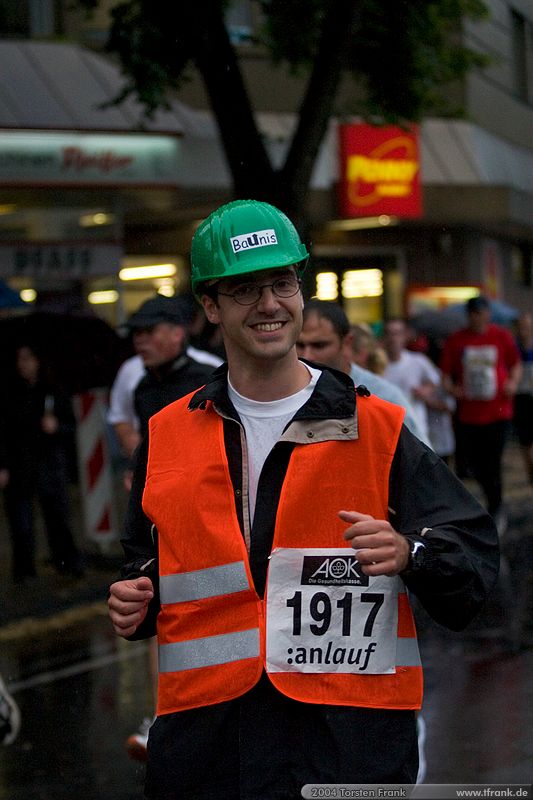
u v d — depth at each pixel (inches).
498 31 1249.4
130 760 315.3
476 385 654.5
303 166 551.8
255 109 979.3
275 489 156.6
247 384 159.2
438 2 598.5
